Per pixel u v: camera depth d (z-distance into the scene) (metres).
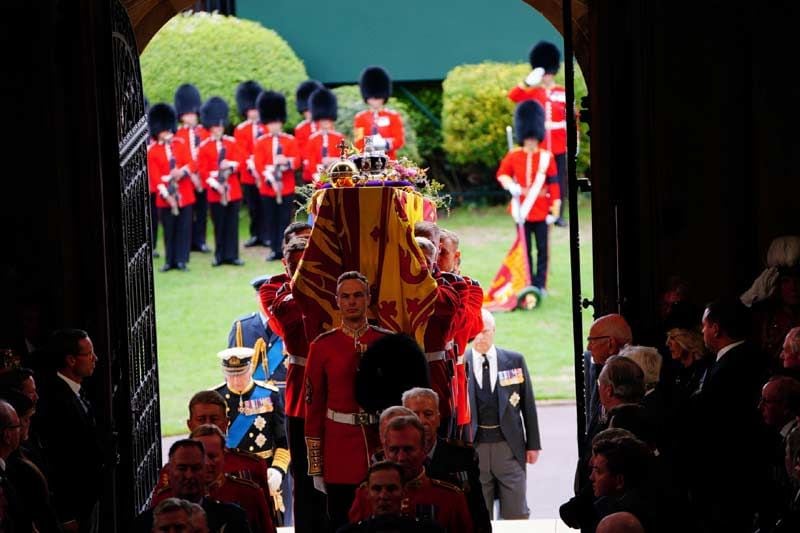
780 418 23.88
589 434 26.48
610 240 34.47
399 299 31.81
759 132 34.06
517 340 63.62
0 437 23.77
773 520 24.55
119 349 32.59
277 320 32.50
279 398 36.75
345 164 33.06
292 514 36.75
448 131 81.25
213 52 78.88
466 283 33.66
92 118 32.53
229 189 73.62
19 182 33.22
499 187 82.75
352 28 82.06
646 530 21.70
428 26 82.00
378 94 74.56
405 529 21.86
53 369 29.33
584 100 35.19
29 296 33.25
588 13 35.22
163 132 73.19
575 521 24.42
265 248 76.19
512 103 80.94
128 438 32.44
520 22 82.06
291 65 80.12
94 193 32.53
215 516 23.95
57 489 28.78
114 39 33.34
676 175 34.22
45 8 32.94
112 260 32.81
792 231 34.06
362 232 31.70
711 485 25.50
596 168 34.62
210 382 58.34
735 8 34.03
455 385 34.03
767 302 30.64
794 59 33.91
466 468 25.17
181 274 72.81
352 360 29.69
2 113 33.19
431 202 36.03
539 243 68.75
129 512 32.25
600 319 28.86
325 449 29.98
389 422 24.08
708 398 25.95
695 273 34.31
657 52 34.12
